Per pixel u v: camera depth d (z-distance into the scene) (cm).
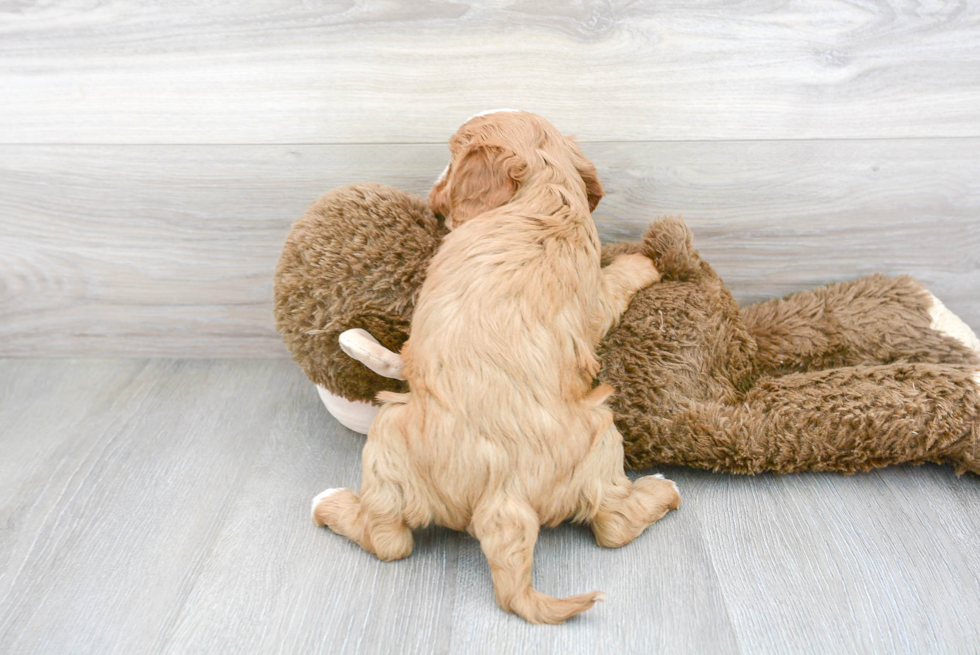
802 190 159
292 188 161
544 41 145
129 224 165
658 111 151
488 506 110
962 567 121
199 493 139
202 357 183
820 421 137
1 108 152
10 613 112
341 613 112
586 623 110
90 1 142
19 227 165
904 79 147
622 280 145
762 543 126
